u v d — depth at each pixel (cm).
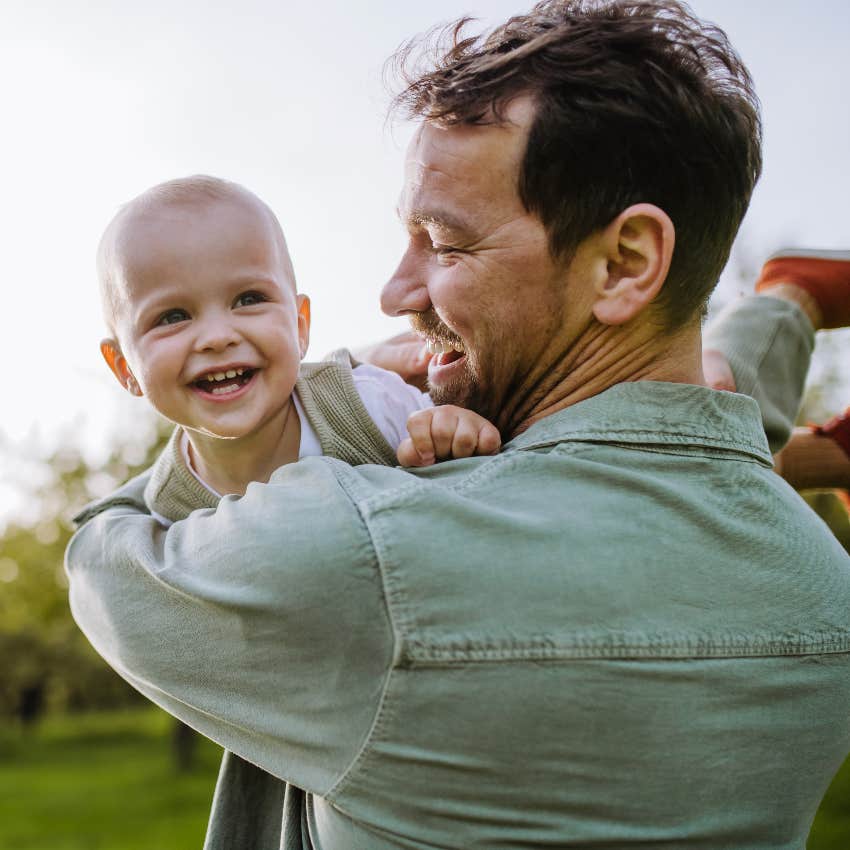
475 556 125
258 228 168
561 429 139
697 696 127
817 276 211
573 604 125
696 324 149
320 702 129
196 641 137
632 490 132
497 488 132
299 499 134
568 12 148
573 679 124
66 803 1936
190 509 168
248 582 130
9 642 3519
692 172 138
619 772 125
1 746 2980
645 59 139
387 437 170
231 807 158
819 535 141
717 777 128
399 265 157
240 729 137
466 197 143
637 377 146
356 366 180
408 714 125
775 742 131
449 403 158
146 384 165
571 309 143
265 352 163
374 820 129
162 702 147
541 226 141
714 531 132
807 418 1181
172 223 163
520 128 139
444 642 124
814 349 213
